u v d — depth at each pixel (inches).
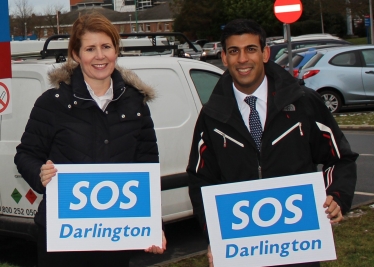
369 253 209.6
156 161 135.9
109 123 129.4
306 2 2154.3
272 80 125.2
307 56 685.3
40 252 132.0
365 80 626.5
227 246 123.0
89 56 126.3
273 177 123.0
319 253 122.3
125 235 127.6
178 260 217.9
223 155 125.0
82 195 126.4
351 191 123.0
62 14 1871.3
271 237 122.8
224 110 124.2
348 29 2313.0
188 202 234.1
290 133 123.2
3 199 217.8
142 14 3841.0
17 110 213.9
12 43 282.0
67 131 127.5
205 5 2832.2
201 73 254.4
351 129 549.3
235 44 122.0
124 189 127.7
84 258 131.0
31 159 128.7
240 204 122.9
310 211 122.1
